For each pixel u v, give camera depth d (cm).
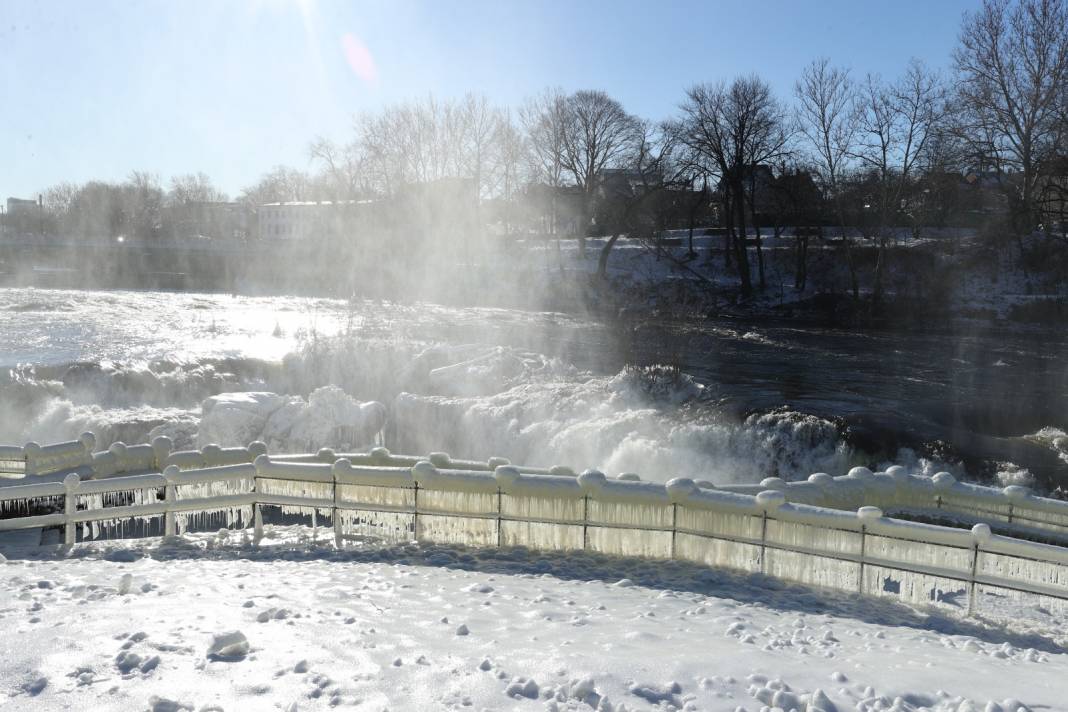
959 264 4534
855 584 816
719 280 5422
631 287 5388
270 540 970
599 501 913
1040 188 4503
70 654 498
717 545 875
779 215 5822
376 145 5959
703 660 523
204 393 2577
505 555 898
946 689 508
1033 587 746
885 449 1866
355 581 755
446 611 647
